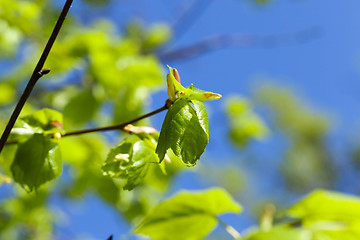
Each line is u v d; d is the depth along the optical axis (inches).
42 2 40.4
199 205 26.9
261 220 27.2
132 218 37.6
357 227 26.4
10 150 27.8
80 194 36.9
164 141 24.1
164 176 34.6
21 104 24.4
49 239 48.4
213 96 24.5
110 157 25.8
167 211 27.0
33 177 26.4
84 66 34.8
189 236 27.3
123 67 34.4
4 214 42.0
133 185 25.7
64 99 35.8
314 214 26.5
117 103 34.8
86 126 35.4
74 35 34.2
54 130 26.7
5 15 35.4
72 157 35.2
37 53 39.7
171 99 24.8
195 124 24.1
